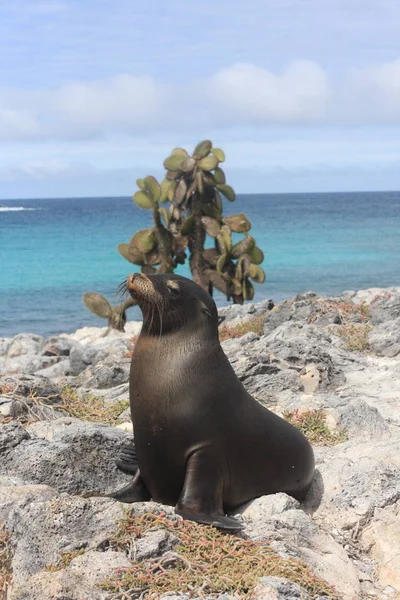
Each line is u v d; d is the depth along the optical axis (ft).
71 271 68.54
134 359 10.53
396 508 10.77
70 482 11.03
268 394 15.23
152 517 9.34
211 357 10.44
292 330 19.81
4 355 27.45
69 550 8.86
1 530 9.18
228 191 29.07
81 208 287.48
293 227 130.72
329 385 15.98
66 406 14.05
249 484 10.64
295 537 9.71
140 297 10.36
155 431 10.24
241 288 28.17
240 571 8.70
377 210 216.13
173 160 28.40
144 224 148.97
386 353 18.80
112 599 8.19
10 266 73.72
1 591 8.48
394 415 14.32
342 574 9.34
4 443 11.13
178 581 8.45
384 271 63.87
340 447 12.70
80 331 31.76
